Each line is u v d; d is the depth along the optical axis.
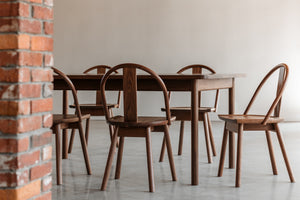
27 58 1.67
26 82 1.67
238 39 6.61
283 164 3.55
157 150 4.22
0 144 1.63
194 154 2.90
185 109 3.62
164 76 2.87
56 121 2.88
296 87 6.53
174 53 6.75
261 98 6.61
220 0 6.61
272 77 6.56
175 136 5.17
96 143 4.64
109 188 2.82
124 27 6.84
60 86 3.24
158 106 6.80
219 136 5.16
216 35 6.65
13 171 1.63
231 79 3.44
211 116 6.70
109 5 6.84
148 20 6.78
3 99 1.62
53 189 2.79
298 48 6.51
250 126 2.89
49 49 1.81
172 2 6.71
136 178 3.09
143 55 6.82
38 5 1.73
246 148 4.30
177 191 2.74
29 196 1.70
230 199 2.56
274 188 2.81
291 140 4.83
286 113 6.58
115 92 6.88
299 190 2.76
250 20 6.57
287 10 6.50
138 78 2.93
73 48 6.96
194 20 6.68
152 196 2.63
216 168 3.43
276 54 6.55
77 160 3.73
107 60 6.90
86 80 3.18
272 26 6.54
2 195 1.63
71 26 6.93
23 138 1.66
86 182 2.97
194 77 2.82
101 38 6.89
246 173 3.24
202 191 2.74
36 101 1.73
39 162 1.77
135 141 4.74
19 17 1.61
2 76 1.62
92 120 6.91
